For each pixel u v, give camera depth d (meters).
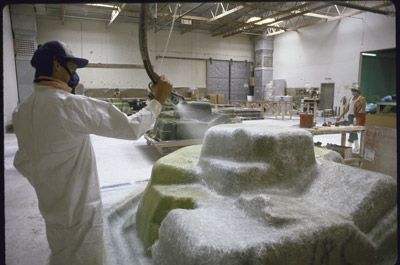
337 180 1.60
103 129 1.30
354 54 9.44
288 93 12.10
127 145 5.50
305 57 11.24
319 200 1.53
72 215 1.33
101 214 1.44
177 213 1.40
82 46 10.09
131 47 10.75
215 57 12.31
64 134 1.25
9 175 3.61
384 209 1.46
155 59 11.23
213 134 1.85
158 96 1.47
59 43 1.33
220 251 1.06
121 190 3.10
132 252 1.81
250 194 1.51
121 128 1.31
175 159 2.09
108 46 10.42
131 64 10.80
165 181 1.91
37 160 1.27
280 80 12.07
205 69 12.23
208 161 1.80
